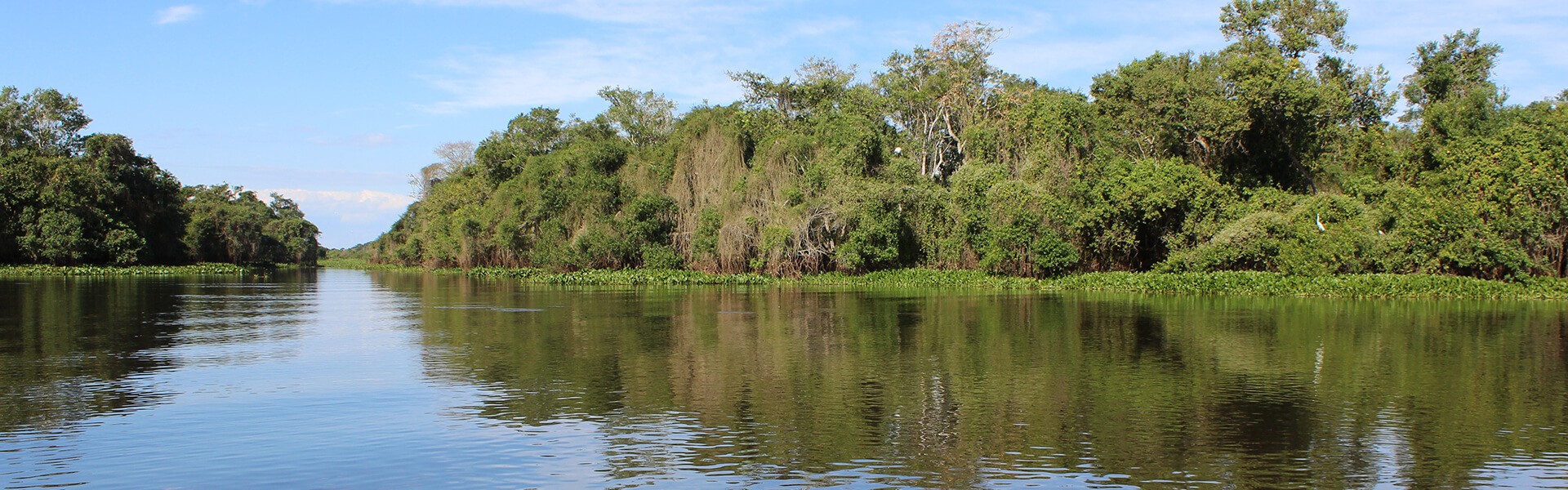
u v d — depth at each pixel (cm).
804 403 1672
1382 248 4503
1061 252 5341
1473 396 1702
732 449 1366
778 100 7994
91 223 8600
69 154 9475
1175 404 1647
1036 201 5403
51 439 1430
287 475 1254
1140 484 1198
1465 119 5581
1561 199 4369
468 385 1856
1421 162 5584
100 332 2814
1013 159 6034
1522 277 4203
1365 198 5097
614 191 7025
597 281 6084
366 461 1318
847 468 1273
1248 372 1972
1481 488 1176
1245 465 1277
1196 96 5594
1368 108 6359
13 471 1267
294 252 14688
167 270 8812
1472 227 4331
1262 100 5469
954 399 1706
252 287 5844
